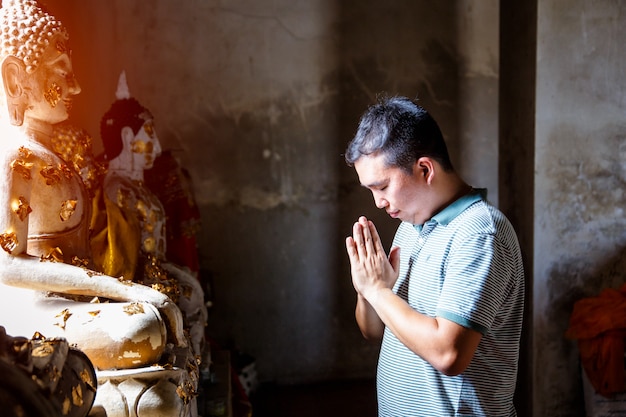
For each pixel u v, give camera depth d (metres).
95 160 2.96
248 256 5.32
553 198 4.21
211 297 5.02
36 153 2.29
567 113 4.17
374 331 2.37
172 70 5.12
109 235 2.74
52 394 1.46
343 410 4.87
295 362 5.41
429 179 2.00
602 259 4.27
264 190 5.29
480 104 5.42
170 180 3.92
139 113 3.24
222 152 5.23
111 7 4.90
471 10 5.35
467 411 1.98
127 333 2.05
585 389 4.12
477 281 1.87
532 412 4.31
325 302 5.42
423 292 2.02
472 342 1.84
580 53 4.14
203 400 3.16
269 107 5.24
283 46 5.21
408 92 5.35
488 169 5.48
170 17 5.08
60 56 2.35
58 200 2.31
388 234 5.41
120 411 2.01
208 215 5.25
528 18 4.22
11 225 2.15
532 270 4.25
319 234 5.37
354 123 5.32
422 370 2.03
